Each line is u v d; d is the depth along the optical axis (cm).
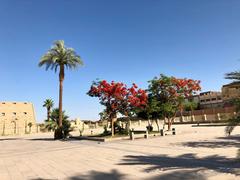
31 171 1067
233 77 964
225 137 2002
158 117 2947
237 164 945
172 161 1091
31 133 6619
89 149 1764
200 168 910
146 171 920
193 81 2989
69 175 941
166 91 2922
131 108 2748
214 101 6969
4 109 6769
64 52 3325
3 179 945
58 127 3206
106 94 2611
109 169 1003
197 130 3067
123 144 1978
